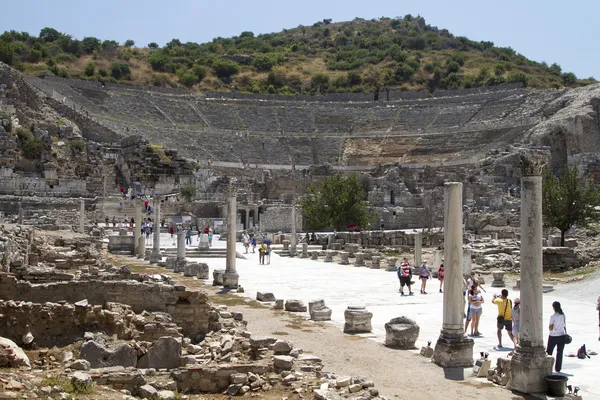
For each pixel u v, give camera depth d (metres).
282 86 181.12
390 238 66.56
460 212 16.05
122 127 106.62
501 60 196.38
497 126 115.31
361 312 19.56
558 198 49.09
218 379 12.96
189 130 118.31
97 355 13.60
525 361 13.38
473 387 13.68
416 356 16.50
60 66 159.50
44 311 15.10
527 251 13.81
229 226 29.55
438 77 182.38
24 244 28.55
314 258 51.16
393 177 90.19
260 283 32.62
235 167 101.38
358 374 14.41
